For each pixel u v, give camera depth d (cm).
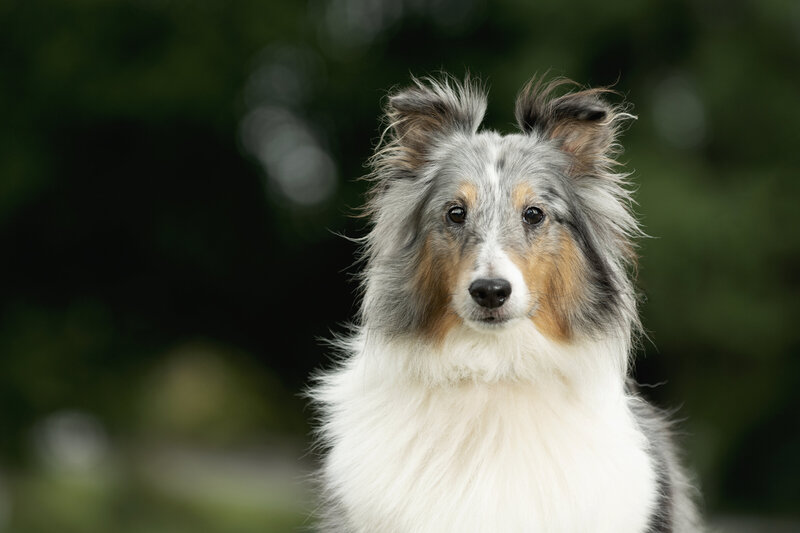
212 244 1936
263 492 2225
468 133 668
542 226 613
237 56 1744
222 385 3002
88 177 1864
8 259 1928
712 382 1731
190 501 2030
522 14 1648
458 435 591
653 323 1558
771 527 1666
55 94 1741
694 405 1742
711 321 1551
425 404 605
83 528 1875
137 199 1903
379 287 635
